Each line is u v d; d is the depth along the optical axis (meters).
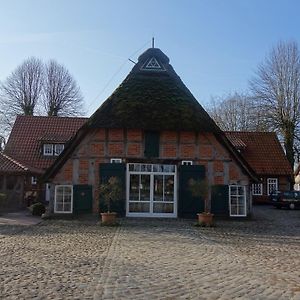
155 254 12.21
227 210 25.69
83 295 7.56
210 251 12.96
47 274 9.30
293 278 9.22
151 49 28.27
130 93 26.72
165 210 25.69
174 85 27.42
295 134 48.78
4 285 8.27
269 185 43.59
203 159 26.05
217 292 7.91
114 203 25.34
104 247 13.55
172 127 25.67
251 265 10.73
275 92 49.25
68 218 24.91
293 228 21.11
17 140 40.38
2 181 32.19
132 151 25.84
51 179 25.41
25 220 23.53
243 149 44.81
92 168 25.62
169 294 7.73
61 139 39.19
